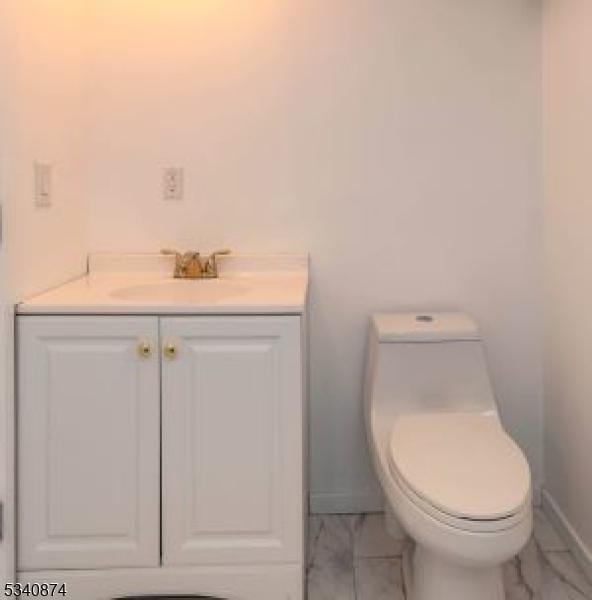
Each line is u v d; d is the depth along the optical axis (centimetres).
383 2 200
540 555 183
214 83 201
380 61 201
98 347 146
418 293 207
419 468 139
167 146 202
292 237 205
